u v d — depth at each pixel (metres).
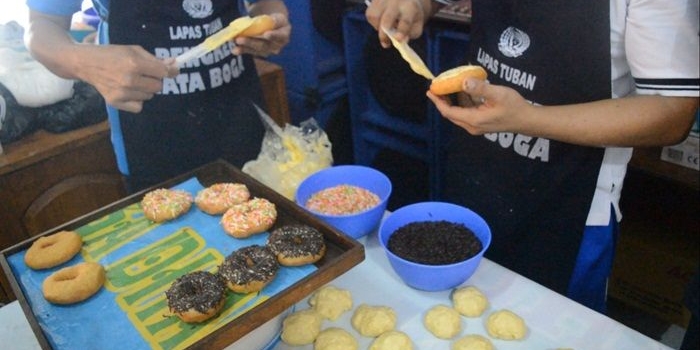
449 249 1.02
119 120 1.44
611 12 0.97
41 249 0.98
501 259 1.35
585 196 1.15
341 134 2.57
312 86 2.34
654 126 0.91
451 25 1.92
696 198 1.93
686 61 0.86
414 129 2.32
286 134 1.34
